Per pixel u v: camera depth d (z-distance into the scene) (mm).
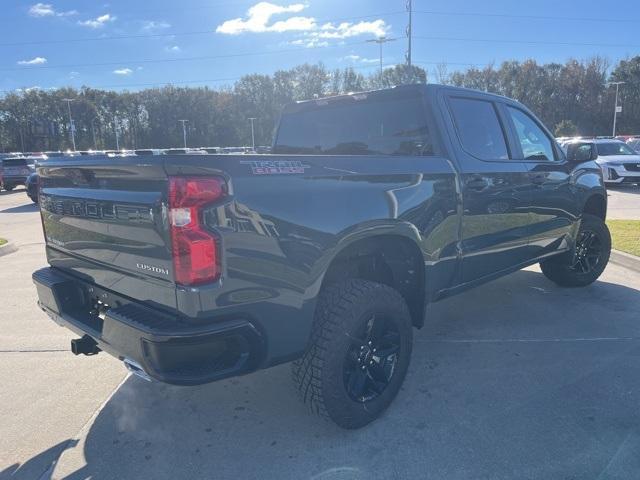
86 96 96500
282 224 2498
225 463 2771
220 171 2301
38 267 7703
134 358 2402
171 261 2293
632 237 7977
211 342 2318
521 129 4488
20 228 12367
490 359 3961
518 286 5867
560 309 5062
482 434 2969
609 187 18234
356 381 2980
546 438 2916
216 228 2283
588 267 5656
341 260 3240
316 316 2830
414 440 2930
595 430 2984
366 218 2881
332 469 2697
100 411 3336
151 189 2377
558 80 78500
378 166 3029
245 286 2389
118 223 2584
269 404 3383
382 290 2992
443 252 3506
